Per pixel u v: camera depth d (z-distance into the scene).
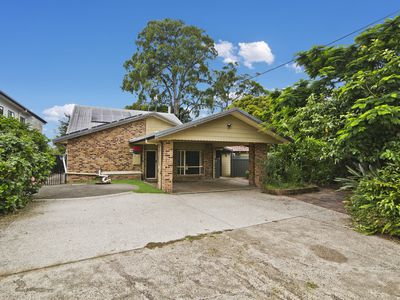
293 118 9.27
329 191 9.80
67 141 12.73
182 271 3.17
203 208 6.91
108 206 6.98
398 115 5.31
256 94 30.05
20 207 6.43
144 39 29.22
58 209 6.51
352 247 4.06
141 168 14.34
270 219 5.79
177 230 4.86
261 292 2.71
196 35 29.33
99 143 13.37
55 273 3.06
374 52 7.34
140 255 3.64
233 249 3.93
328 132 7.92
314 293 2.71
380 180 5.05
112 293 2.64
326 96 9.20
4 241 4.11
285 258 3.60
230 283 2.89
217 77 31.42
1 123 7.34
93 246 3.96
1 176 5.46
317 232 4.83
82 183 12.21
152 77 29.16
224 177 17.09
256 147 11.67
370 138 6.11
